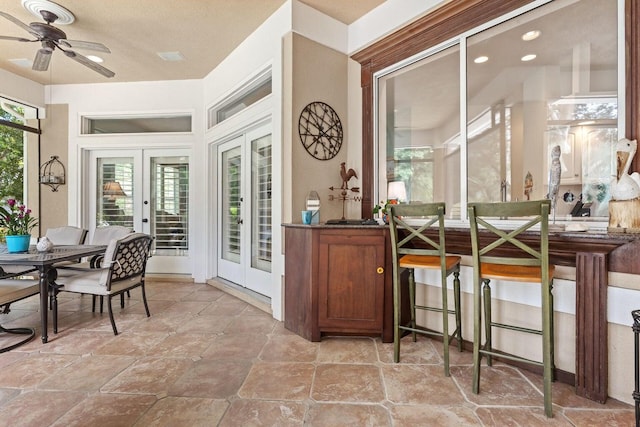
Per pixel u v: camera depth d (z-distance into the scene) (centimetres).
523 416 162
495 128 309
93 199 485
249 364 216
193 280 470
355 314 255
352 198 331
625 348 169
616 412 164
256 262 387
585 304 178
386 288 254
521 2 230
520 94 320
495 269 191
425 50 283
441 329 263
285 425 154
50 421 156
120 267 280
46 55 294
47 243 291
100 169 488
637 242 164
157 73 445
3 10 291
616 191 178
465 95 275
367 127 324
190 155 476
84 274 294
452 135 304
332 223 276
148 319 308
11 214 294
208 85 448
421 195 332
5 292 249
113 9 297
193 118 465
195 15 311
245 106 399
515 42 273
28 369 208
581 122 278
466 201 278
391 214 219
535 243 196
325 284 257
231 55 388
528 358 212
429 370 209
